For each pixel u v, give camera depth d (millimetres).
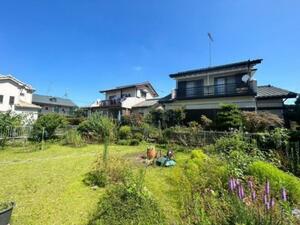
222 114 14938
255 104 17625
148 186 6238
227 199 3521
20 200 5320
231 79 19984
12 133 15250
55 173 7875
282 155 8055
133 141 16109
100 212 4109
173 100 22688
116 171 6770
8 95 28000
